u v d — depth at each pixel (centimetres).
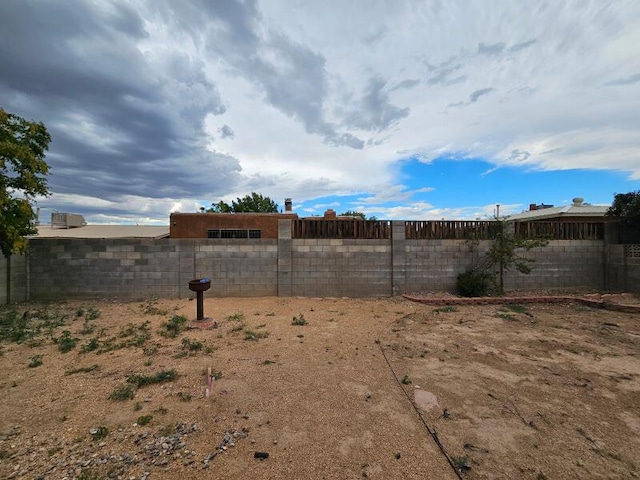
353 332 611
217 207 2536
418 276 993
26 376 412
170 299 951
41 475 236
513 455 260
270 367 437
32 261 946
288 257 979
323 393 363
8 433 288
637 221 1008
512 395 362
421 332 609
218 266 976
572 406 339
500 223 989
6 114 752
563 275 1022
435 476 236
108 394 361
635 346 529
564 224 1027
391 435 285
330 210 1728
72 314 777
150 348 518
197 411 324
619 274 999
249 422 304
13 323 682
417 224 997
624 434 291
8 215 760
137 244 961
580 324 663
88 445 271
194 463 248
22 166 766
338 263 984
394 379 401
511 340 560
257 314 764
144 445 270
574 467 248
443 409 330
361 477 234
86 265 955
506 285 1005
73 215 1741
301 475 236
